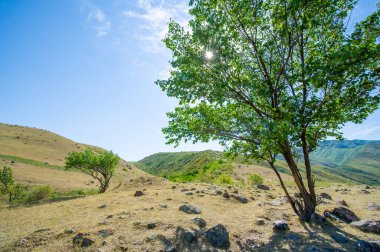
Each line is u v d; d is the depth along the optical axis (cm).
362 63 941
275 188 2612
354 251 862
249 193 2067
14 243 967
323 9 1062
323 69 930
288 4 1064
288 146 1151
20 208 1930
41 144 11488
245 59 1283
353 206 1585
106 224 1106
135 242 914
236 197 1716
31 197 2648
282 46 1206
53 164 8506
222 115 1254
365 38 984
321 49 1109
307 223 1167
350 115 1140
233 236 1025
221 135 1188
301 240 970
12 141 10625
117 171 9038
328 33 1126
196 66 1202
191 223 1105
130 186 2475
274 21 1125
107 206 1533
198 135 1214
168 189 2083
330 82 1025
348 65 912
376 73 945
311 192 1201
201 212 1323
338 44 1066
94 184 6506
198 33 1155
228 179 3180
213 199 1669
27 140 11531
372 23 960
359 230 1067
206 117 1170
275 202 1642
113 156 3431
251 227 1134
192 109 1234
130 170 10550
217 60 1164
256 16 1155
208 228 1032
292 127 938
